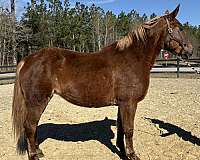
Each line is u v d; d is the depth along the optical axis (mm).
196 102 10203
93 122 7844
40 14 40844
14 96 5211
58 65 5152
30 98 5086
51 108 9555
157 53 5402
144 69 5207
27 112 5148
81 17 48438
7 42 37781
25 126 5152
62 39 43156
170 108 9359
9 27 35344
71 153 5773
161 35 5352
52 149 5969
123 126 5195
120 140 5672
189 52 5387
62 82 5156
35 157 5172
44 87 5086
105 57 5273
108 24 61219
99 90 5133
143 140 6422
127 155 5258
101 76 5121
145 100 10758
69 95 5234
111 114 8711
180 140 6375
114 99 5234
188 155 5582
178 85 14719
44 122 7809
